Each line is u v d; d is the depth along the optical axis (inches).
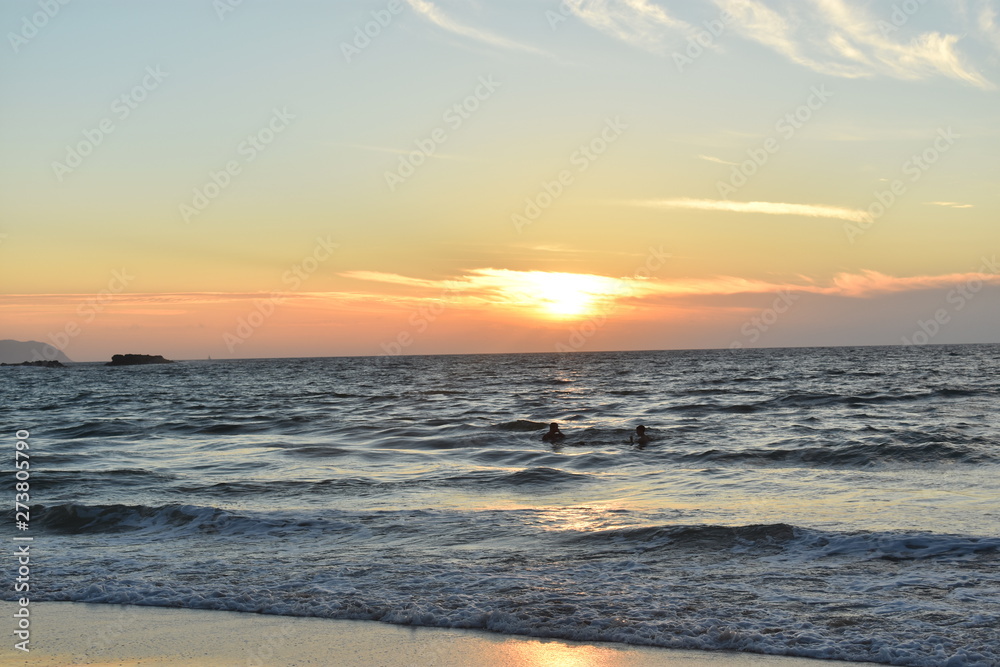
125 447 1079.0
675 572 397.7
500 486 700.0
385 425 1279.5
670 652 292.0
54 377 5221.5
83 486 721.0
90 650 301.7
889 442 893.8
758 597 351.6
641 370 3988.7
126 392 2938.0
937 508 540.4
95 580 399.5
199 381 4094.5
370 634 316.8
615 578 387.5
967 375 2719.0
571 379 3149.6
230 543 489.7
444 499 636.7
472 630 319.9
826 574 386.3
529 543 468.8
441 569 408.2
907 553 416.8
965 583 361.7
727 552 434.3
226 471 828.6
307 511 575.8
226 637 314.7
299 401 2123.5
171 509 570.9
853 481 677.9
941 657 276.8
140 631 323.6
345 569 413.1
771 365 4224.9
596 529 498.3
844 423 1184.8
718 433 1070.4
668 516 538.9
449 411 1630.2
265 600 360.2
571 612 333.7
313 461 896.9
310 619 336.8
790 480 694.5
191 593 373.1
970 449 814.5
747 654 288.2
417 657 290.5
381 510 581.9
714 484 685.3
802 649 289.3
